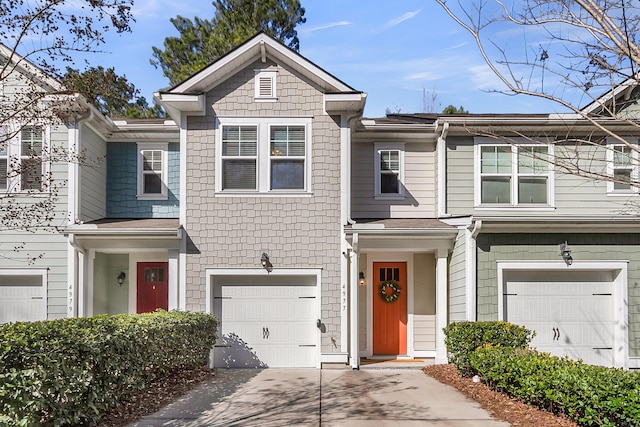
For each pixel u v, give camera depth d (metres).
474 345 10.99
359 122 14.13
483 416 8.24
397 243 13.38
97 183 14.59
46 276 13.16
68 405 6.64
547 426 7.44
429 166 14.99
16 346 5.85
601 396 6.86
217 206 13.20
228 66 13.22
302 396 9.69
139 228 12.81
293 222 13.19
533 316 12.65
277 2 26.86
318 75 13.05
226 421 7.92
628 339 12.42
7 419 5.57
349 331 13.27
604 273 12.80
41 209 12.63
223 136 13.30
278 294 13.34
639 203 13.71
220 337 13.20
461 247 12.80
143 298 15.01
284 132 13.35
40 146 13.18
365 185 14.91
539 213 13.94
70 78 9.01
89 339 7.12
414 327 14.78
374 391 10.16
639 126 6.82
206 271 13.09
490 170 14.05
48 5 7.86
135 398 9.09
